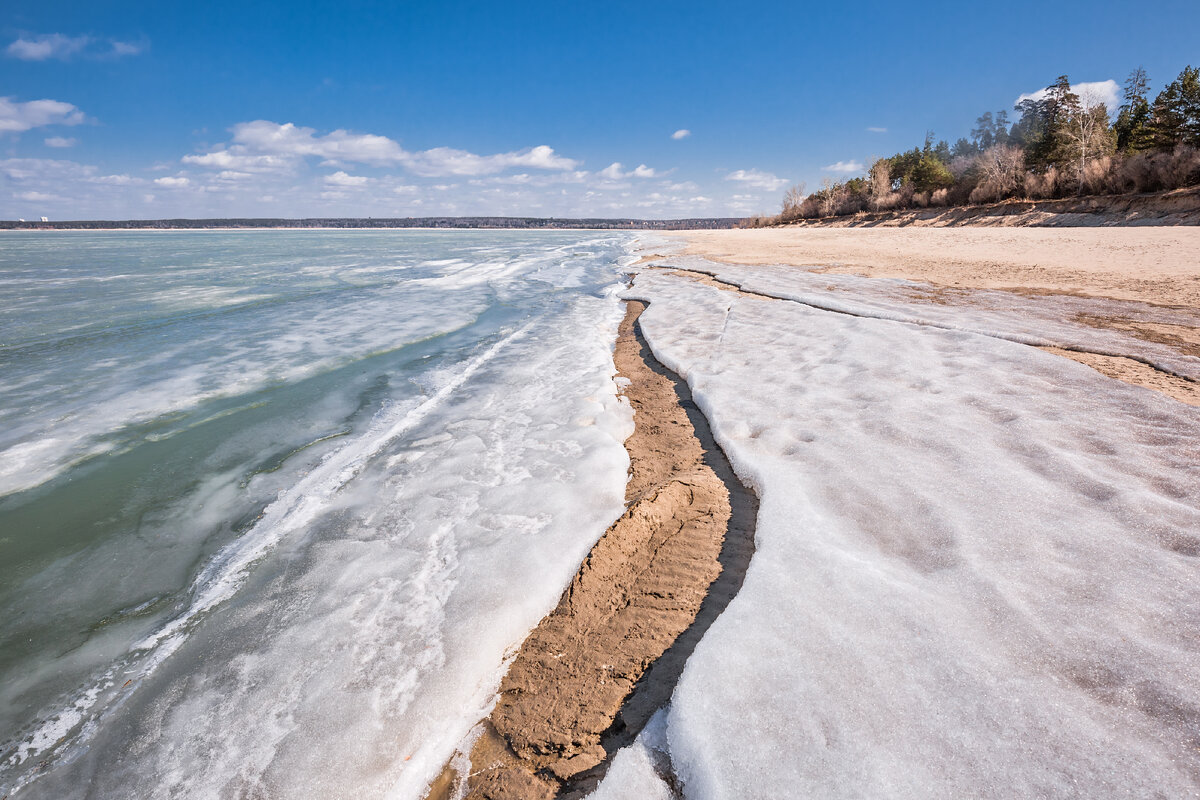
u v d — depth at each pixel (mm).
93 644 2826
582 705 2266
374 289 15938
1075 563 2689
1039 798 1626
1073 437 4129
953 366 6004
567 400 5977
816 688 2072
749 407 5207
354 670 2463
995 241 23406
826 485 3633
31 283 18016
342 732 2154
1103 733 1813
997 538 2928
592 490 3979
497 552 3260
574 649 2570
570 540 3340
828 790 1702
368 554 3367
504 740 2145
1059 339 7020
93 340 9336
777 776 1767
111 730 2287
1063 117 48094
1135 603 2393
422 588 2998
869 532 3094
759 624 2418
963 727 1875
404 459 4719
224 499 4227
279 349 8727
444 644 2578
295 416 5883
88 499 4266
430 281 17859
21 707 2455
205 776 2025
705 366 6770
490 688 2393
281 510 4020
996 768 1726
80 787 2047
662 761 1941
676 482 4051
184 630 2859
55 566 3488
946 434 4266
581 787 1923
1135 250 17672
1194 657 2088
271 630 2781
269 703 2324
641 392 6301
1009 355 6262
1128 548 2771
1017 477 3531
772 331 8266
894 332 7531
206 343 9109
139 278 19469
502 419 5539
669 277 16375
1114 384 5250
